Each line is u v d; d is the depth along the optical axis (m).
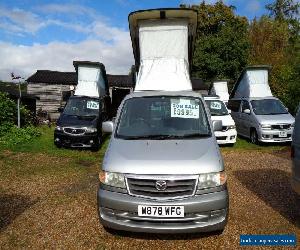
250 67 13.29
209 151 4.00
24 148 10.37
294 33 36.38
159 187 3.57
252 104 12.38
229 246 3.90
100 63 13.88
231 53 30.41
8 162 8.32
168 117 4.80
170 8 8.37
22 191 6.02
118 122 4.79
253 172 7.44
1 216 4.82
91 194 5.81
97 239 4.09
